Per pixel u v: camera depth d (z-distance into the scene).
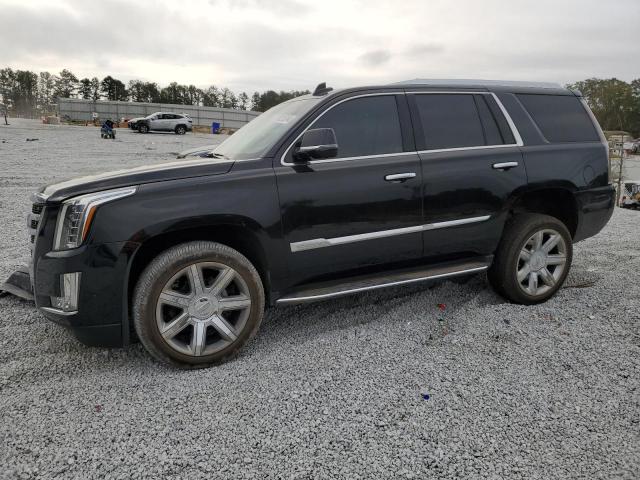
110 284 3.01
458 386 3.00
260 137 3.82
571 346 3.51
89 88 127.88
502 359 3.33
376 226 3.68
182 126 42.62
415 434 2.56
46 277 3.02
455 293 4.58
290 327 3.91
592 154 4.51
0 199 9.69
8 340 3.60
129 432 2.58
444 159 3.90
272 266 3.42
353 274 3.77
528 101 4.43
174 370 3.24
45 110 127.62
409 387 3.00
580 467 2.32
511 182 4.11
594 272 5.32
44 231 3.08
